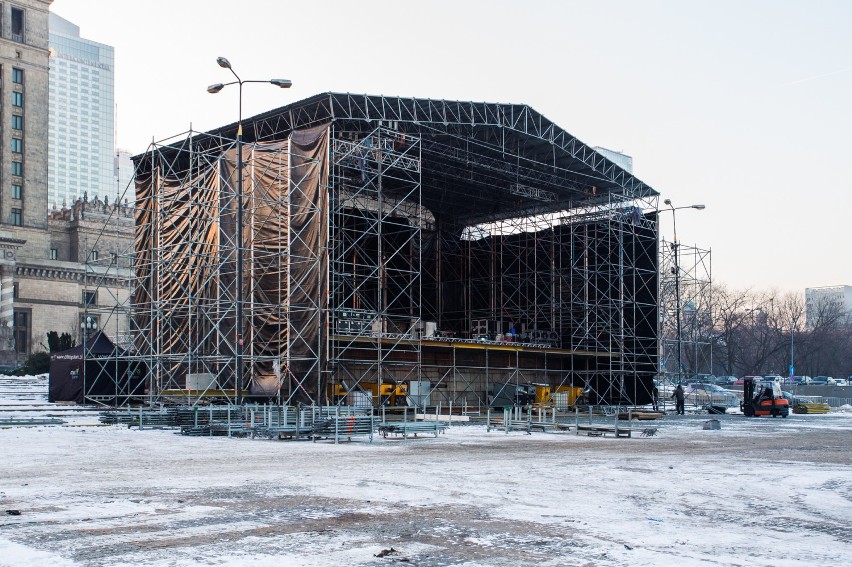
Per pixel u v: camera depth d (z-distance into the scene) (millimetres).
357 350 48594
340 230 53531
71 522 11219
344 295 58031
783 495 15375
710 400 68500
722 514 12953
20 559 8938
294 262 44500
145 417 35969
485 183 60281
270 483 15562
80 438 28562
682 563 9227
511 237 71188
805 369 143625
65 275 114875
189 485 15164
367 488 15047
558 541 10391
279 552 9477
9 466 18719
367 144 47594
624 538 10656
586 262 61906
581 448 26594
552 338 64188
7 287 105375
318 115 48750
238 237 38406
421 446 26516
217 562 8922
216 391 41875
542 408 45531
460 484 15938
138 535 10367
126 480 15922
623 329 62688
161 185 49750
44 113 122312
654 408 62250
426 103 50156
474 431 36062
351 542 10117
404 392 49531
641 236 65312
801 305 147875
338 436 29109
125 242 130125
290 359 42156
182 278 47875
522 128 55219
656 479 17516
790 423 47906
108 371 51781
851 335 161875
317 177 44562
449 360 55375
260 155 46406
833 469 20312
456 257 72250
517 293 70375
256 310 45156
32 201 119625
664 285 72438
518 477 17375
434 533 10812
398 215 59000
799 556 9734
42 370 74625
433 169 58469
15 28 121312
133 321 50844
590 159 60219
